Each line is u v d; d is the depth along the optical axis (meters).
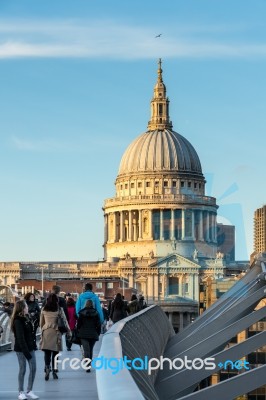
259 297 41.34
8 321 60.62
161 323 54.03
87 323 42.75
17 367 47.25
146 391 23.12
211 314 50.38
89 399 33.00
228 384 25.12
